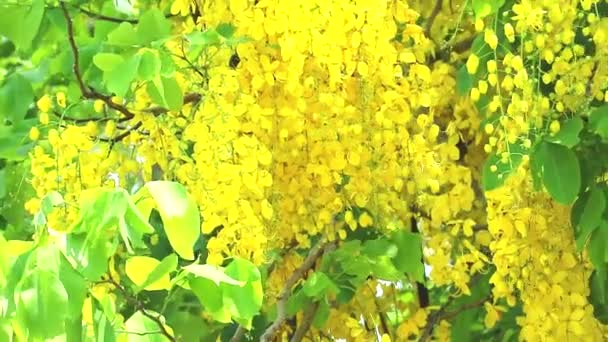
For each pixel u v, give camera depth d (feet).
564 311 7.82
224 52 7.41
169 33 7.10
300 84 7.51
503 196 7.65
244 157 7.18
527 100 7.33
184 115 7.53
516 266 7.82
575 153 7.89
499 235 7.89
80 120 7.75
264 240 7.23
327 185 7.63
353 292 8.35
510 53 7.41
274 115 7.48
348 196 7.88
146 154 7.55
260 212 7.54
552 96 7.59
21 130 8.66
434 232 8.37
